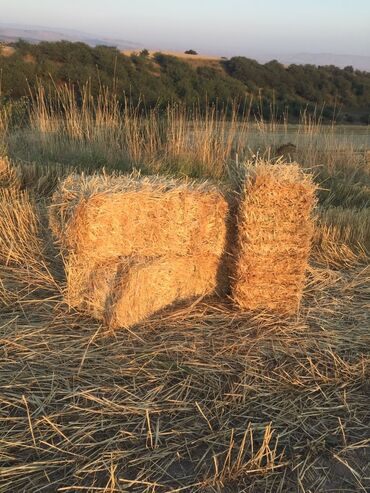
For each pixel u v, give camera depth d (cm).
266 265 378
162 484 239
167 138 920
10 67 1631
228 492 239
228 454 252
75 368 312
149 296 370
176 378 311
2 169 639
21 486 234
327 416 292
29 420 260
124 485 237
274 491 242
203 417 281
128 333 353
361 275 480
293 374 322
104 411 279
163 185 382
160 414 281
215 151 882
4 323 356
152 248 374
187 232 381
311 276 464
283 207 368
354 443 274
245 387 304
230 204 386
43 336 342
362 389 318
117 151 859
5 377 299
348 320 396
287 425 282
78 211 354
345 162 951
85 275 366
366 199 764
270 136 1072
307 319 390
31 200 567
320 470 257
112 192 360
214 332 362
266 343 353
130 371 312
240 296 387
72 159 800
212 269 400
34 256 460
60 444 256
